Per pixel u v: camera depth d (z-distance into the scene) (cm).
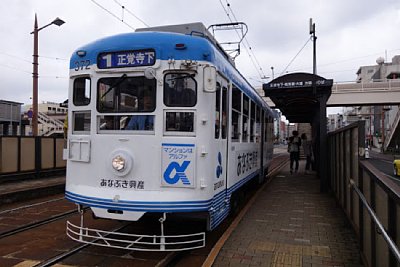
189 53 502
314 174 1655
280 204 915
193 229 667
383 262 355
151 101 511
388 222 324
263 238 609
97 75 534
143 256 528
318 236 623
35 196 1021
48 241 600
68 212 817
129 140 511
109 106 531
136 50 516
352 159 645
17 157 1178
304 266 482
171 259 517
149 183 501
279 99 1269
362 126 541
